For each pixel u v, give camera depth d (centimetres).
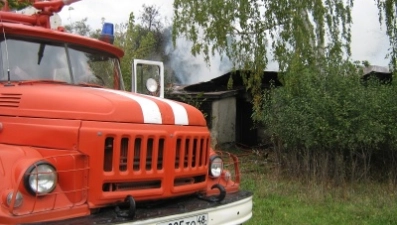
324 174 952
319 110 991
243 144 1805
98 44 516
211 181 452
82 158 354
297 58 1214
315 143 973
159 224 364
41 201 333
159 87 537
